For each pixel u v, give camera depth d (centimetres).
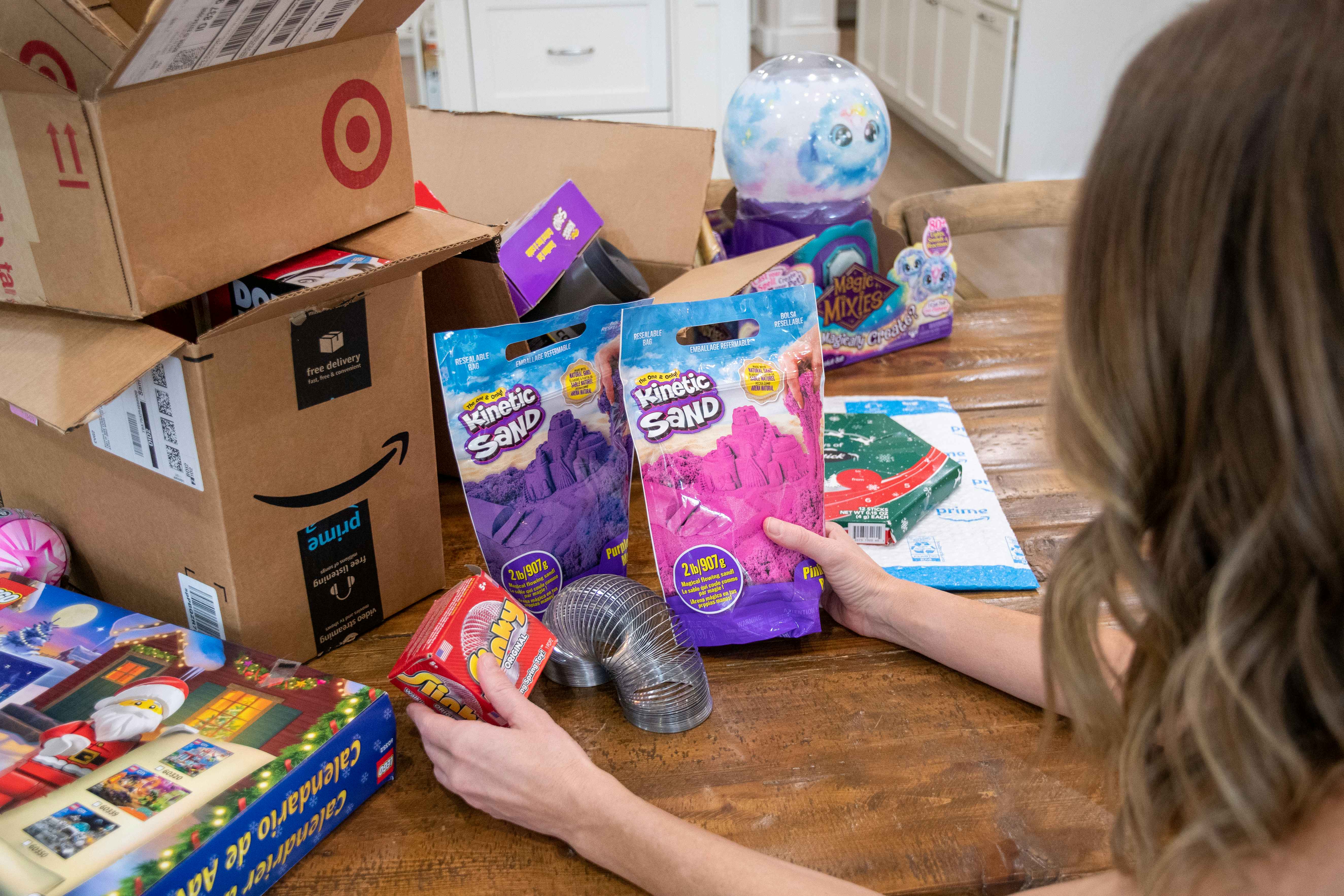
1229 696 47
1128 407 50
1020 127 450
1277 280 42
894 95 608
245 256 82
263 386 84
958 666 95
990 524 117
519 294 112
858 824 79
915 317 160
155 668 83
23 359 76
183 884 65
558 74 304
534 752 76
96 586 103
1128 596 101
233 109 78
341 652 99
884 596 99
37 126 71
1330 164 40
